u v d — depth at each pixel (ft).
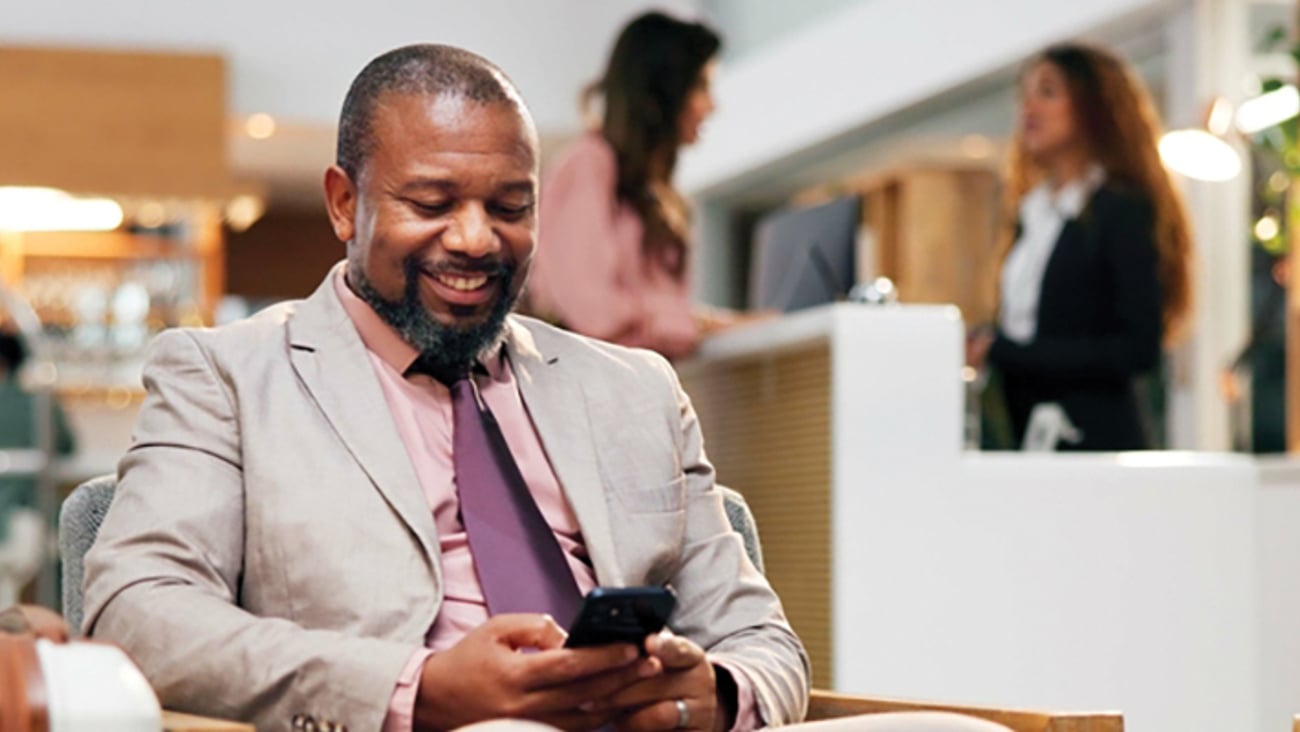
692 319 15.97
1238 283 22.08
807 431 14.85
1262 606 15.10
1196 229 22.16
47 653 5.55
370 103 7.77
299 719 6.87
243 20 36.06
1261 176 22.02
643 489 8.07
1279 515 15.16
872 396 14.16
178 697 7.04
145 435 7.69
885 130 30.25
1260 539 15.11
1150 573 14.35
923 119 29.32
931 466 14.21
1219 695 14.37
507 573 7.63
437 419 7.92
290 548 7.39
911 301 30.12
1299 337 21.71
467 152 7.64
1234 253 22.07
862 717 6.65
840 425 14.08
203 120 35.14
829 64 30.60
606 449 8.10
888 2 28.71
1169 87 23.07
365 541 7.42
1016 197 17.79
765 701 7.46
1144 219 16.37
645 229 15.71
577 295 15.53
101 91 34.91
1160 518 14.38
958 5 26.71
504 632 6.73
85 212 37.76
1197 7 22.31
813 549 14.74
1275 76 19.86
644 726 6.92
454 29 36.91
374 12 36.55
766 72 33.06
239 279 48.01
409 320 7.77
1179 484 14.42
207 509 7.45
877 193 31.65
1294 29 21.03
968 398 15.02
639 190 15.75
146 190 34.96
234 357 7.73
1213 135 18.84
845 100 30.04
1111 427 16.17
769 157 32.89
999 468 14.28
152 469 7.54
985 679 14.14
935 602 14.14
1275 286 21.83
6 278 38.42
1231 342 22.02
